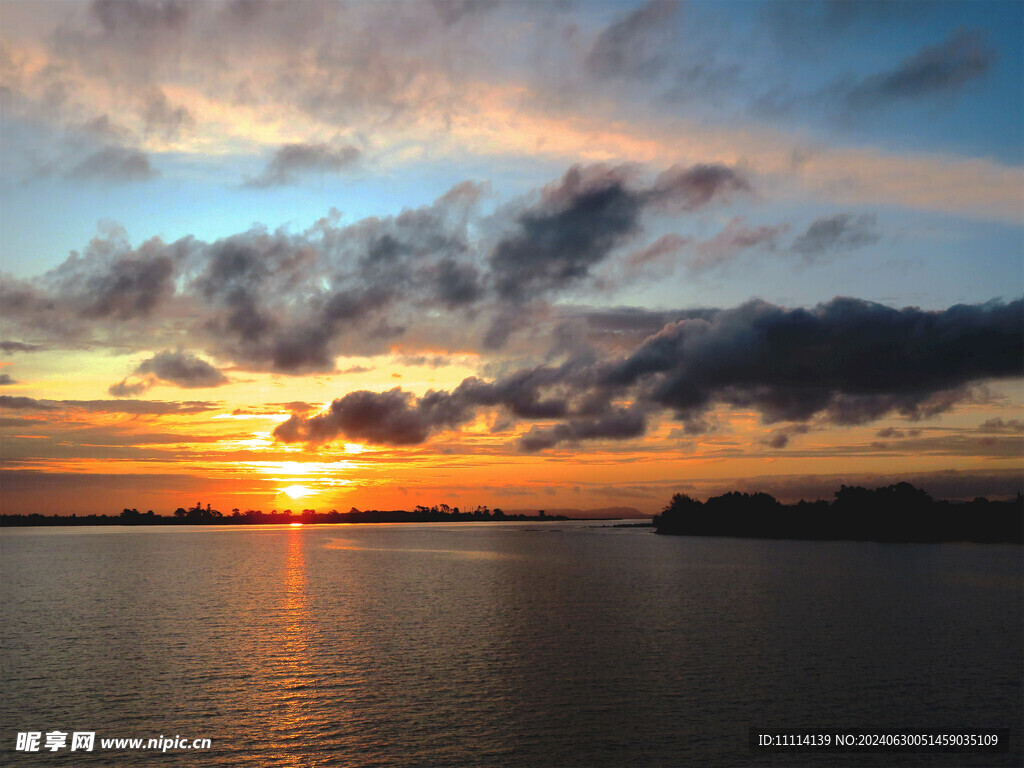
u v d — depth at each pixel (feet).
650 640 219.61
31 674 180.34
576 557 596.29
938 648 207.31
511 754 128.67
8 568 510.99
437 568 495.82
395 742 134.21
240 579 419.74
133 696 161.17
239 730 140.46
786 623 249.55
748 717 146.92
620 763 124.77
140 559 611.88
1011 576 411.95
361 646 212.02
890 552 634.02
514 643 215.51
